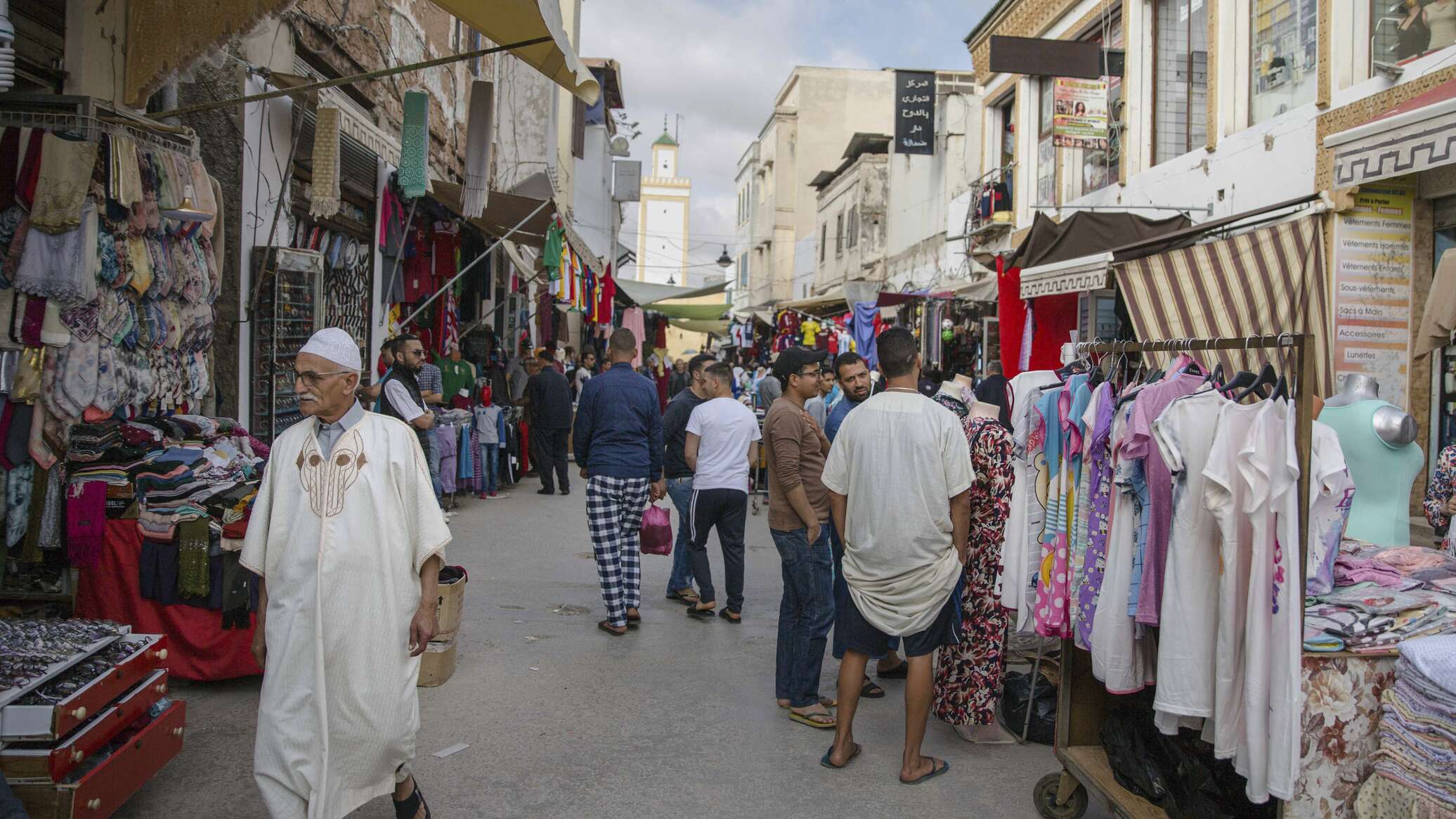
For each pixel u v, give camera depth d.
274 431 7.25
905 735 4.48
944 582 4.06
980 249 18.06
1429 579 3.50
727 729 4.73
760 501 12.88
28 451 4.57
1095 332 10.91
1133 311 7.73
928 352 14.75
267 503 3.15
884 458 4.10
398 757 3.22
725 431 6.62
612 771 4.17
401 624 3.19
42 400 4.57
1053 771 4.34
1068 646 3.87
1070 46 11.65
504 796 3.89
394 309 10.90
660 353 29.70
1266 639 2.93
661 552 6.51
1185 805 3.37
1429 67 7.97
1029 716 4.69
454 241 11.70
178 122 6.36
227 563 4.73
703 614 6.90
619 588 6.33
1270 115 10.22
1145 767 3.50
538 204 10.46
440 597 5.21
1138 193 12.47
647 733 4.63
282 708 3.02
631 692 5.22
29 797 3.06
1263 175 9.94
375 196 9.59
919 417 4.09
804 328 20.92
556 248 10.35
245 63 6.92
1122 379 3.95
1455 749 2.74
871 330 15.84
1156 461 3.36
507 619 6.61
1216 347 3.28
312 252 7.67
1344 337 8.50
